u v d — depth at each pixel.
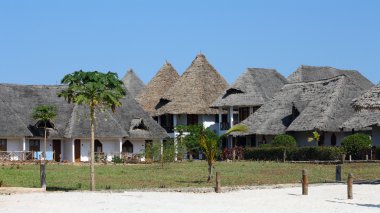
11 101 72.81
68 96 37.53
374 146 60.09
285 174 47.75
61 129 71.69
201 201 28.84
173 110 84.00
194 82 88.00
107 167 57.62
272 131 73.56
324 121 67.62
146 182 41.66
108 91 36.84
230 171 50.91
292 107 74.25
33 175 45.91
